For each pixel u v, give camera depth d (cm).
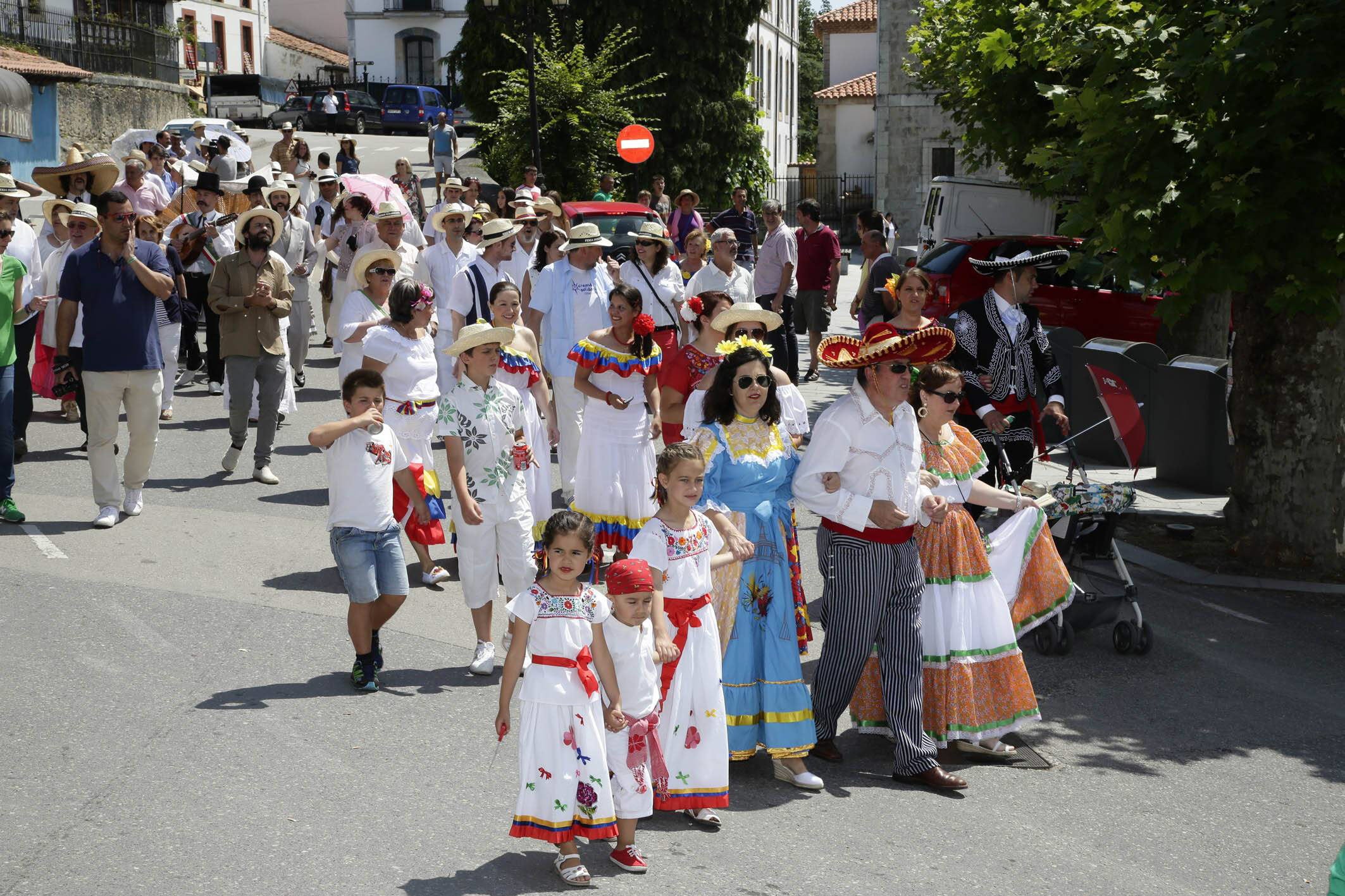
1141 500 1139
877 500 588
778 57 6444
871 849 526
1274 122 814
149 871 470
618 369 819
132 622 742
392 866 485
